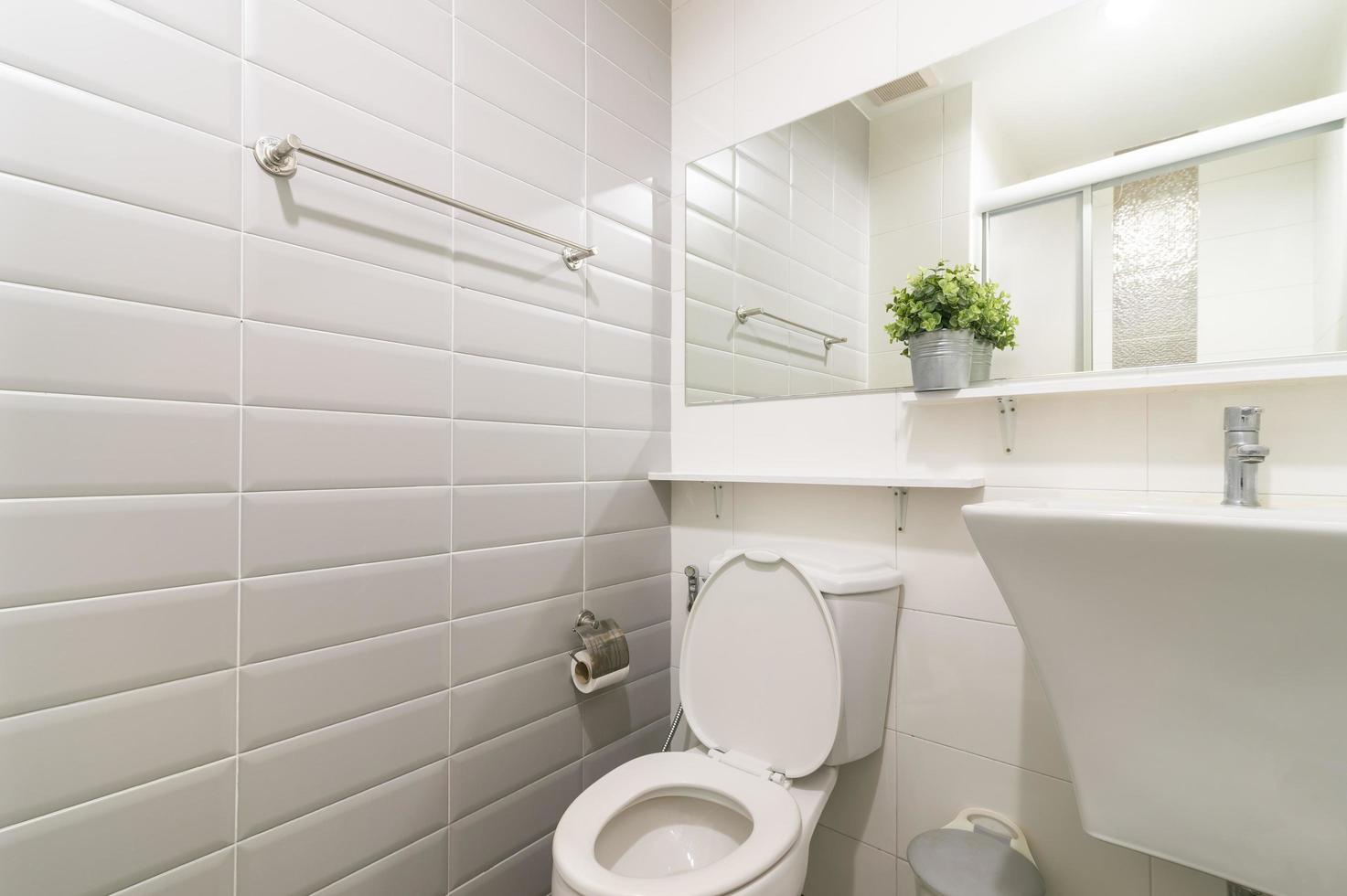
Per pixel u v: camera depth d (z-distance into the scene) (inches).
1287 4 36.2
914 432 50.0
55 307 27.9
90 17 28.9
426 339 43.1
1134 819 30.2
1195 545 24.6
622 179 60.0
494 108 48.0
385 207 40.8
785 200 58.1
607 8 59.0
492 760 46.8
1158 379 36.0
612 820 41.4
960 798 46.7
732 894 32.6
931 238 48.9
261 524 34.6
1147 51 40.4
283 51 35.8
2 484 26.5
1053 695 31.7
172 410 31.4
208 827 32.2
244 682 33.8
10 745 26.5
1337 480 34.2
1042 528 28.6
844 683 45.4
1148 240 39.8
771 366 58.7
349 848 38.2
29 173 27.3
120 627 29.6
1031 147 44.5
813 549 51.7
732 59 62.6
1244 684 25.8
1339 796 24.7
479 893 45.6
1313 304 34.6
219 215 33.1
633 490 60.8
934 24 49.6
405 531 41.6
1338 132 34.3
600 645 51.9
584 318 55.7
